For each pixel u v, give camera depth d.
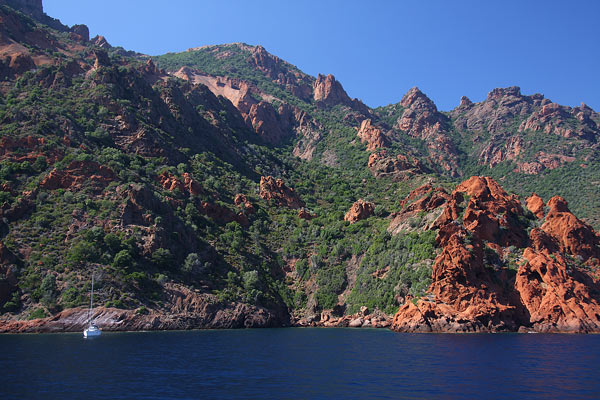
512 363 65.94
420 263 122.38
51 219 114.69
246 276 130.88
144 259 117.25
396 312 119.12
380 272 132.62
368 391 49.38
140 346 79.69
